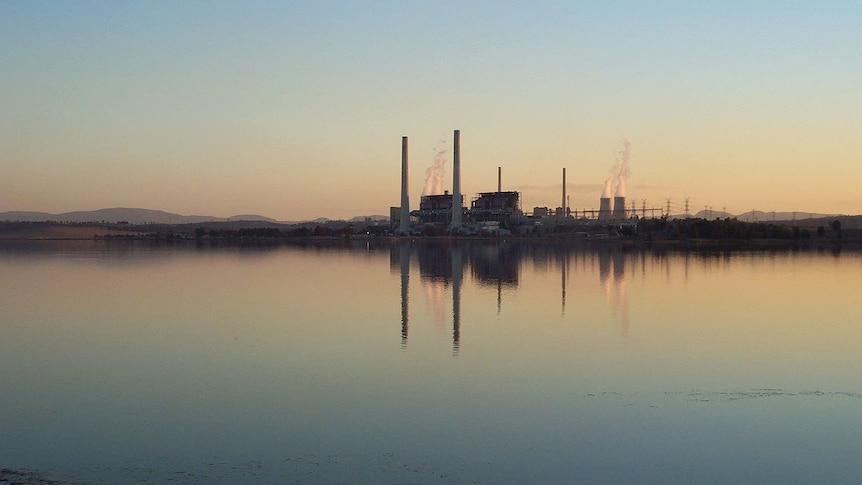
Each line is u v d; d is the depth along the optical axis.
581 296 62.06
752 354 35.75
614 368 32.47
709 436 22.95
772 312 51.62
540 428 23.64
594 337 40.59
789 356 35.34
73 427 23.95
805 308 54.00
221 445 21.98
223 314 50.97
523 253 143.50
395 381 29.97
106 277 85.31
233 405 26.48
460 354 35.66
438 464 20.45
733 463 20.73
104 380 30.62
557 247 174.62
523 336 40.88
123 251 167.75
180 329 44.12
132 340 40.34
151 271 95.62
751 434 23.16
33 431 23.53
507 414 25.23
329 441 22.38
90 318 49.34
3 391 28.83
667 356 35.16
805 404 26.56
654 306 54.94
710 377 30.75
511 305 55.50
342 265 107.25
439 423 24.19
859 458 21.09
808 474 20.00
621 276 84.19
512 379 30.27
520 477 19.56
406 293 65.00
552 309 53.06
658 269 95.56
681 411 25.62
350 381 30.00
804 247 171.25
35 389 29.14
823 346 38.00
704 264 106.38
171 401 27.11
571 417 24.88
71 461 20.64
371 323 46.12
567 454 21.28
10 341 40.44
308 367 32.78
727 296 62.16
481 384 29.47
